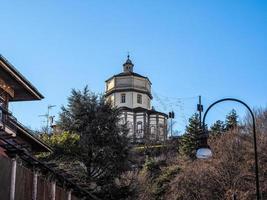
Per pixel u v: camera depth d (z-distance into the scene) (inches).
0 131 829.2
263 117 2487.7
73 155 1648.6
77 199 1066.1
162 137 3801.7
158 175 2741.1
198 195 2343.8
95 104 1704.0
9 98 1203.9
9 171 769.6
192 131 2960.1
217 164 2343.8
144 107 4163.4
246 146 2347.4
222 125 3260.3
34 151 1386.6
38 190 863.7
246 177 2255.2
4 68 1085.1
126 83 4173.2
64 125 1716.3
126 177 1748.3
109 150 1641.2
